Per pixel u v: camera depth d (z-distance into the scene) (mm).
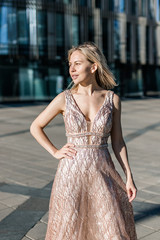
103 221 2072
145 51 35656
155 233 3363
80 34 29750
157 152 7949
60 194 2121
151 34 36344
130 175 2223
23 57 26609
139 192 4754
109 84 2314
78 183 2094
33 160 6984
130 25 34094
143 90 35562
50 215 2182
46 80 27906
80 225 2090
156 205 4184
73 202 2080
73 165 2105
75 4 29156
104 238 2064
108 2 31703
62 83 28484
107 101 2195
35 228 3514
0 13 25375
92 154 2119
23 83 26797
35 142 9297
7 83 26078
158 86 37281
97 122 2125
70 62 2182
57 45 28422
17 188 4992
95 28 30656
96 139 2131
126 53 33656
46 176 5707
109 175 2152
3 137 10164
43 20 27516
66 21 28781
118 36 32781
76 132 2129
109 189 2109
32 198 4512
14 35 26078
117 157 2270
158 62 37125
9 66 26047
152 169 6230
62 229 2086
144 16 35438
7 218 3777
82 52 2125
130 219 2209
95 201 2100
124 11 33250
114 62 32406
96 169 2109
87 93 2211
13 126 12680
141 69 35312
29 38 26766
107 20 31719
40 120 2211
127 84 33781
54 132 11094
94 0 30516
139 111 18906
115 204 2094
